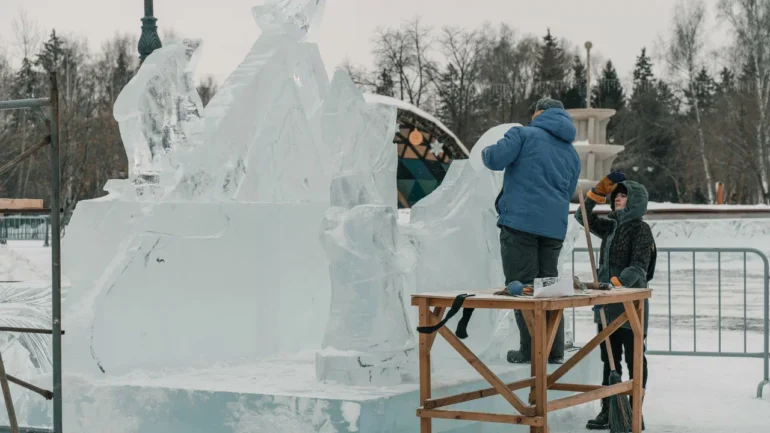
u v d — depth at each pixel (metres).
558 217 6.15
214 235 6.34
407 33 57.50
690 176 61.91
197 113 6.75
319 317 7.00
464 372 6.07
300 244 6.86
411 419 5.21
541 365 4.75
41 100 4.47
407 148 31.58
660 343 11.71
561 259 7.14
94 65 54.03
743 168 54.50
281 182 6.95
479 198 6.88
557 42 66.00
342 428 4.91
